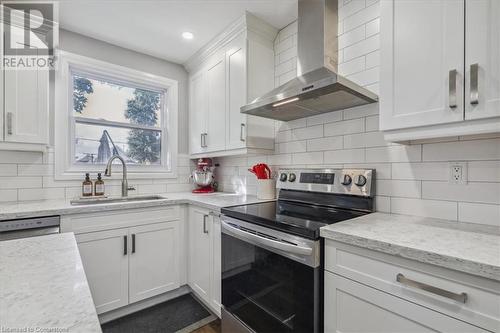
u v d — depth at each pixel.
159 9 1.88
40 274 0.58
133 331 1.71
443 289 0.75
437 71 1.00
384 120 1.16
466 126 0.94
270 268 1.26
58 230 1.58
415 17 1.06
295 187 1.83
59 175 2.09
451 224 1.13
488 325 0.68
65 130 2.13
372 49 1.51
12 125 1.70
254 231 1.35
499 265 0.66
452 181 1.20
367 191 1.46
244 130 1.98
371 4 1.52
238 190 2.52
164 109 2.77
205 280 1.90
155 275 2.00
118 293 1.82
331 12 1.65
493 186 1.09
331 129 1.73
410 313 0.82
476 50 0.90
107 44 2.35
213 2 1.80
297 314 1.12
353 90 1.29
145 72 2.56
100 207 1.74
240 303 1.46
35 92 1.79
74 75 2.26
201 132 2.55
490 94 0.87
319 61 1.62
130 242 1.88
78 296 0.49
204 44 2.38
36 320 0.40
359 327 0.95
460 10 0.94
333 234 1.02
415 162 1.33
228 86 2.16
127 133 2.55
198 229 2.01
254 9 1.88
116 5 1.83
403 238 0.91
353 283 0.97
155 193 2.60
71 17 1.96
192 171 2.86
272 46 2.17
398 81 1.11
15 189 1.92
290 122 2.02
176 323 1.80
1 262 0.65
